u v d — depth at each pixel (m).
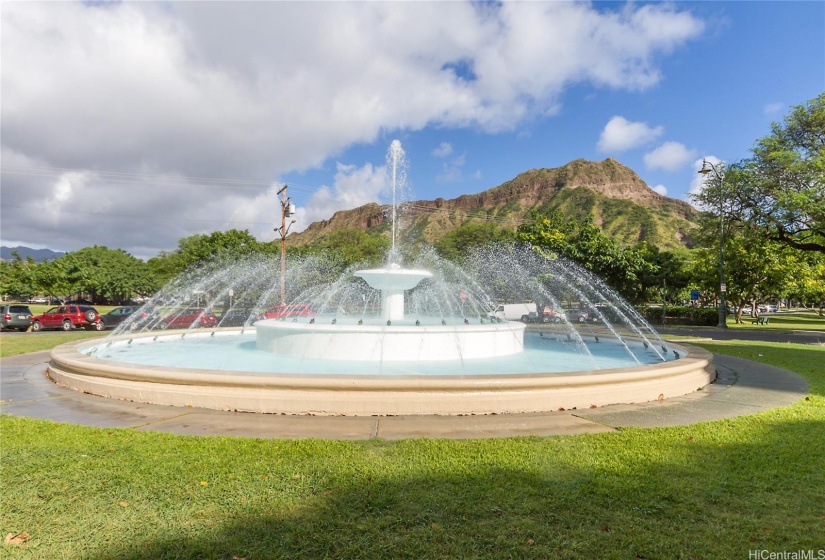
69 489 3.87
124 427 5.70
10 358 12.38
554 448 4.88
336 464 4.40
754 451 4.83
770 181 23.09
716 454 4.74
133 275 73.56
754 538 3.16
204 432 5.50
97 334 22.91
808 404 7.07
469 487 3.90
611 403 6.99
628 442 5.12
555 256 39.53
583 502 3.65
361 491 3.83
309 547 3.02
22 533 3.18
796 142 23.64
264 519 3.37
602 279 39.16
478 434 5.46
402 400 6.30
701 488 3.91
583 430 5.64
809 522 3.38
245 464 4.41
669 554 2.97
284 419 6.08
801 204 21.06
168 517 3.41
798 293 48.75
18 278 61.47
